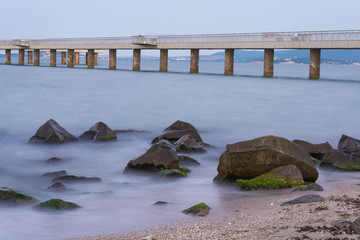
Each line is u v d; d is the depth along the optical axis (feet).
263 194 35.53
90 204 32.86
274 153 38.37
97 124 61.72
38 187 38.75
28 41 348.38
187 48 254.88
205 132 75.46
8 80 183.32
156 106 107.86
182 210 30.83
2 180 41.52
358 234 20.97
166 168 43.39
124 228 26.76
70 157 52.65
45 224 27.84
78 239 24.81
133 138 65.00
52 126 59.62
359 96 136.67
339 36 197.77
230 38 234.99
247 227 24.88
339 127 82.69
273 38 218.59
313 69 230.89
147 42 269.85
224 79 213.46
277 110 104.83
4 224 27.81
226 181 39.70
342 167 46.47
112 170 46.62
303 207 28.71
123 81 188.44
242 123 85.87
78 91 140.15
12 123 78.48
